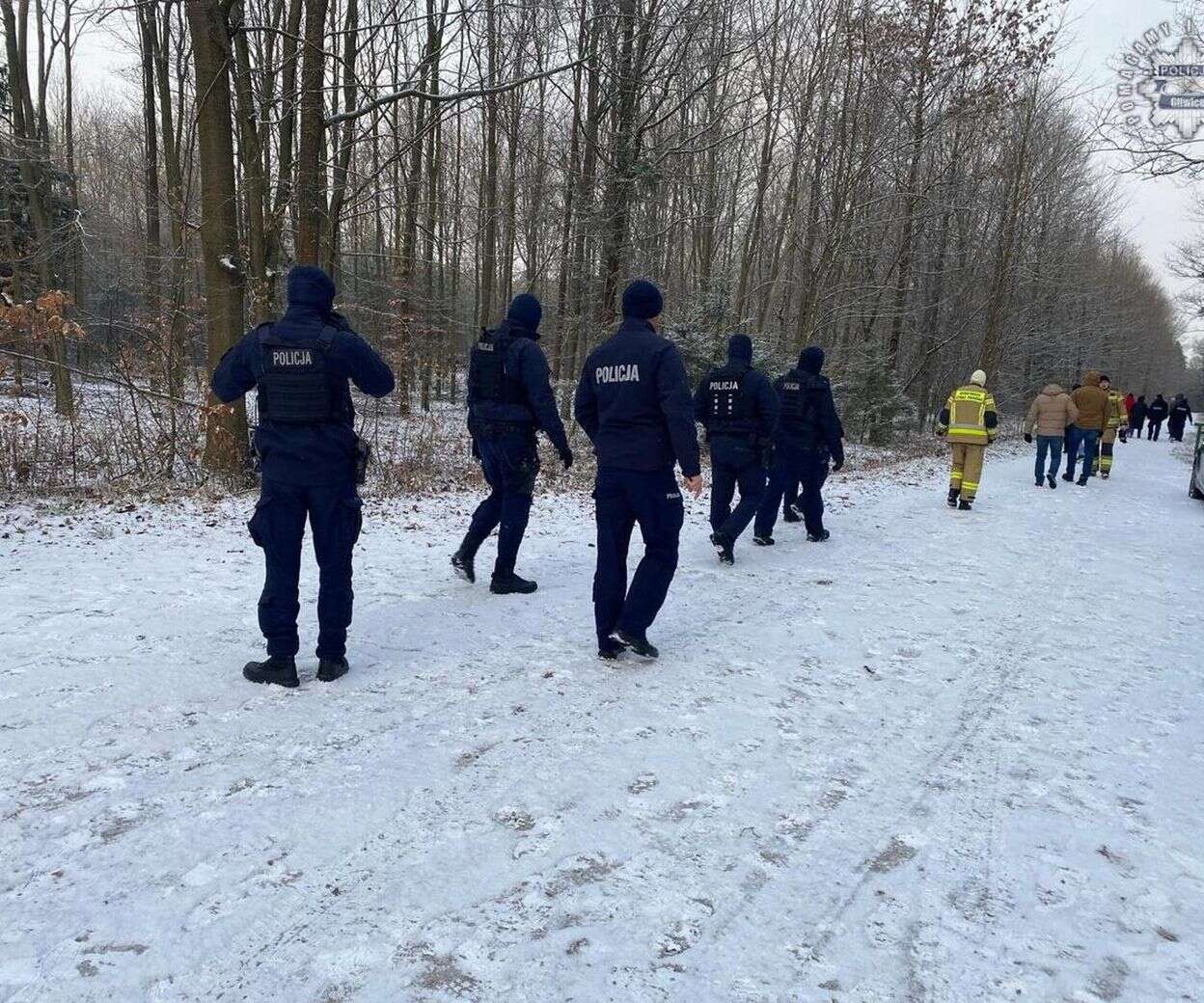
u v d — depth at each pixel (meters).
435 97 10.03
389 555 6.82
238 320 9.77
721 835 2.88
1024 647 5.15
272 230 10.98
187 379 11.44
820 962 2.27
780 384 8.05
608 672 4.39
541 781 3.19
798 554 7.69
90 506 8.04
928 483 14.33
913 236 22.11
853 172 19.34
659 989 2.14
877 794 3.23
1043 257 29.56
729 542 7.02
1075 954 2.35
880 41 18.58
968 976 2.24
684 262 28.20
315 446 3.90
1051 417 13.92
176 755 3.27
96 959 2.16
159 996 2.05
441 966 2.19
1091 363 41.09
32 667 4.00
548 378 5.45
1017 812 3.13
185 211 12.03
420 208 20.23
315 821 2.85
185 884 2.48
